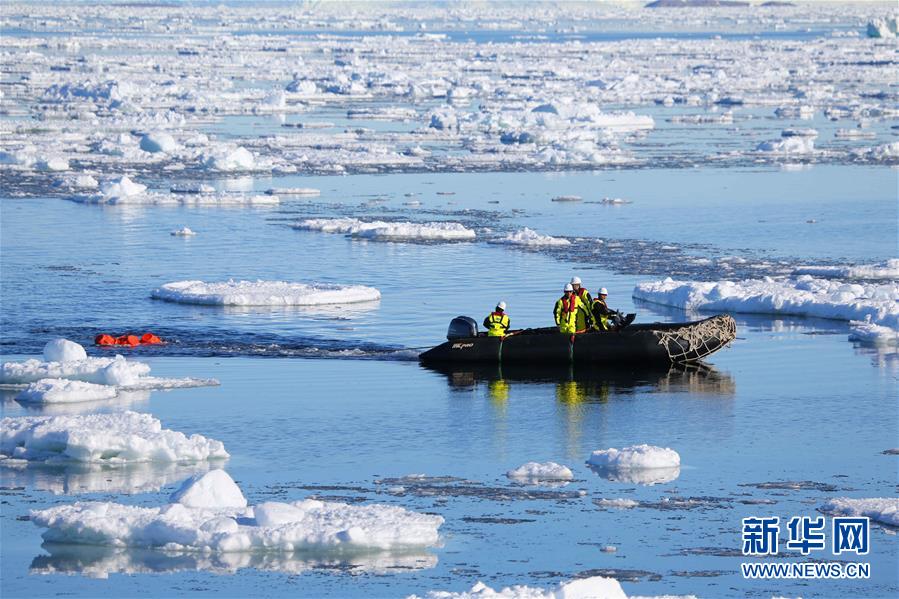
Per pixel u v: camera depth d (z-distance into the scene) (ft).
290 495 145.18
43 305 255.29
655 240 348.18
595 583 111.65
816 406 182.80
